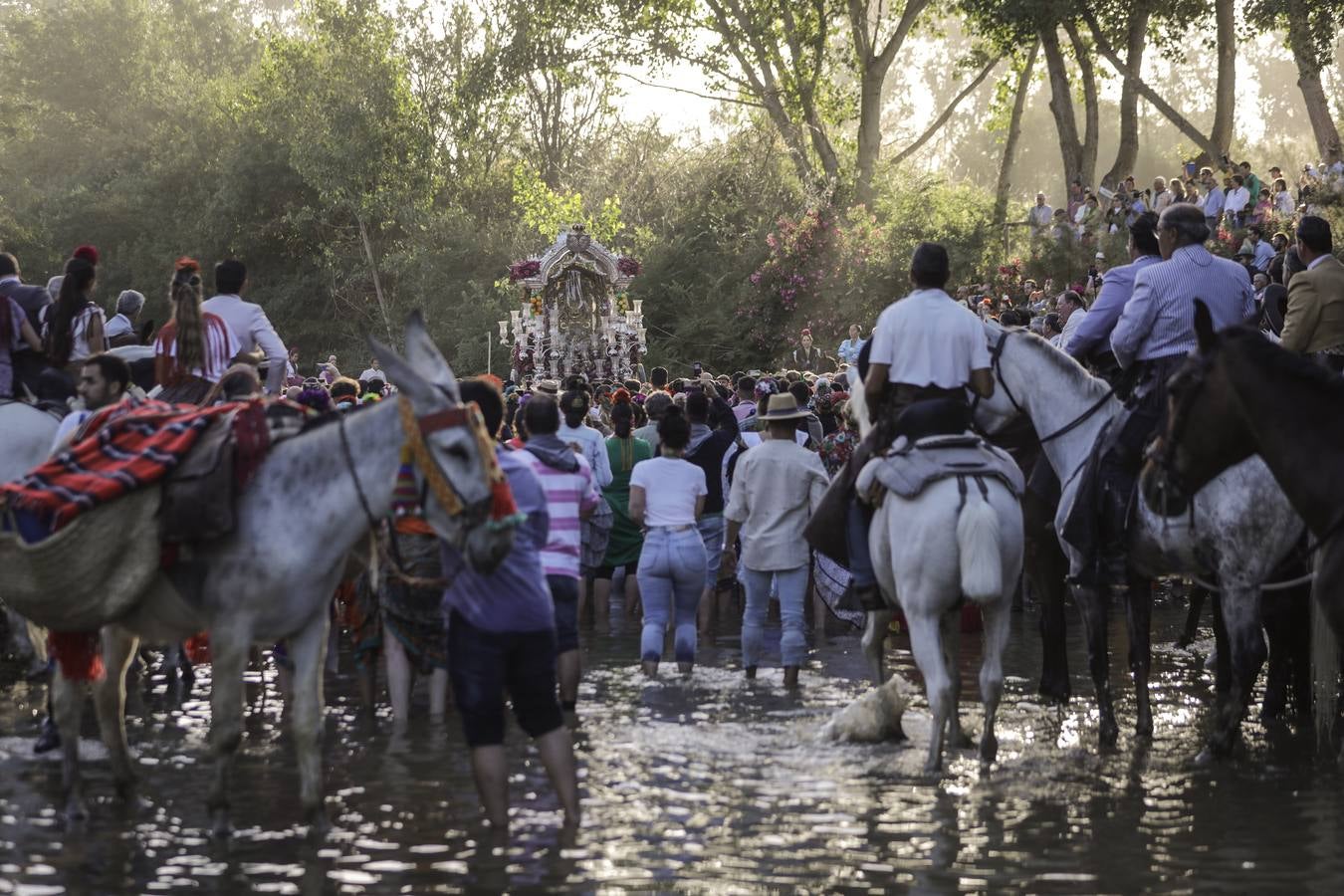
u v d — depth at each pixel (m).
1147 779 8.38
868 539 9.25
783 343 40.78
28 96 87.31
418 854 6.94
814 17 46.22
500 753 7.27
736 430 15.68
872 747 9.28
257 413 7.21
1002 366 9.74
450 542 6.91
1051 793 8.04
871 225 40.19
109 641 7.81
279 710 10.63
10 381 10.97
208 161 62.94
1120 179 39.53
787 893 6.36
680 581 12.10
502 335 34.47
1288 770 8.56
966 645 13.57
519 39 46.38
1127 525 9.15
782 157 50.75
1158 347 9.30
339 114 51.31
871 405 9.01
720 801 7.91
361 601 10.20
